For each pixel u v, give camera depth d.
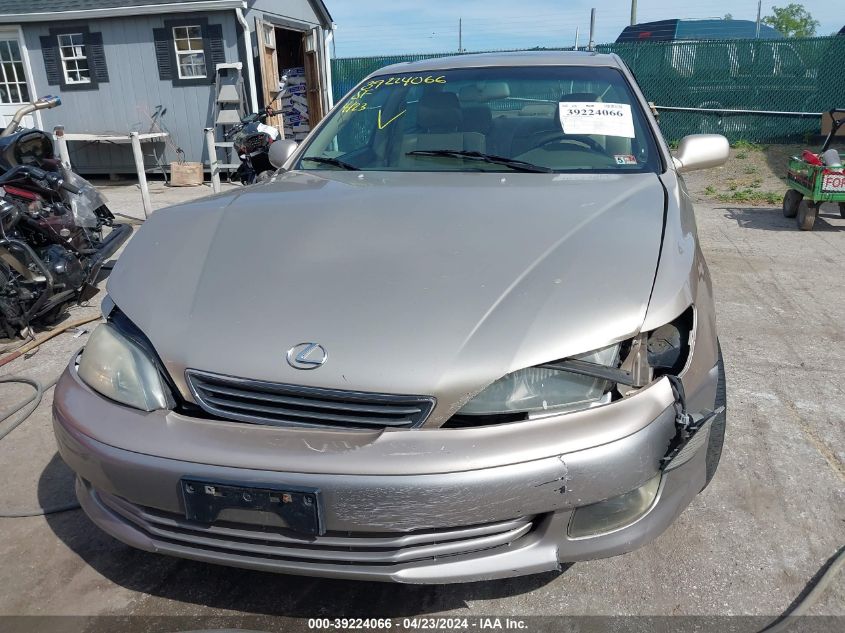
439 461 1.65
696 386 1.92
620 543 1.80
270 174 3.16
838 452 2.93
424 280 1.93
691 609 2.10
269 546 1.82
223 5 10.37
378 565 1.78
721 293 5.12
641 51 13.04
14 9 11.31
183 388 1.88
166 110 11.32
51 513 2.64
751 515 2.52
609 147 2.89
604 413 1.74
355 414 1.76
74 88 11.50
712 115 12.78
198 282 2.07
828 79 12.21
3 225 3.99
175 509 1.80
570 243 2.05
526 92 3.17
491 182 2.61
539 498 1.68
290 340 1.83
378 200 2.41
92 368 2.01
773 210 8.53
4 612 2.16
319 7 13.28
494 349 1.74
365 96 3.44
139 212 8.41
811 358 3.91
